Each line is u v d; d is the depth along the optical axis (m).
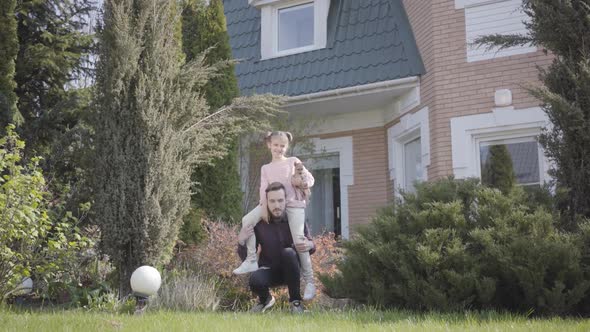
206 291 7.20
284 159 6.41
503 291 5.95
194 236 8.99
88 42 10.47
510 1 9.75
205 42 10.34
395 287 6.04
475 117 9.77
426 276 6.02
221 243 8.22
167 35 7.96
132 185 7.27
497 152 9.80
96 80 7.64
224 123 9.10
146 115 7.35
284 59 12.32
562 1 6.71
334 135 12.29
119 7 7.46
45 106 10.30
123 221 7.21
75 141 8.32
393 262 6.04
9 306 6.68
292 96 11.55
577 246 5.66
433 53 10.22
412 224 6.34
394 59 10.92
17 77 9.95
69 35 10.27
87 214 8.16
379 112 11.86
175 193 7.54
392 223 6.41
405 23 11.34
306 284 6.21
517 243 5.66
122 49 7.33
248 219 6.07
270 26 12.80
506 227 5.92
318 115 12.28
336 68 11.48
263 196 6.20
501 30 9.77
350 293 6.57
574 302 5.48
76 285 7.51
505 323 4.61
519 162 9.68
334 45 11.88
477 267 5.76
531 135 9.58
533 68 9.48
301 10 12.85
